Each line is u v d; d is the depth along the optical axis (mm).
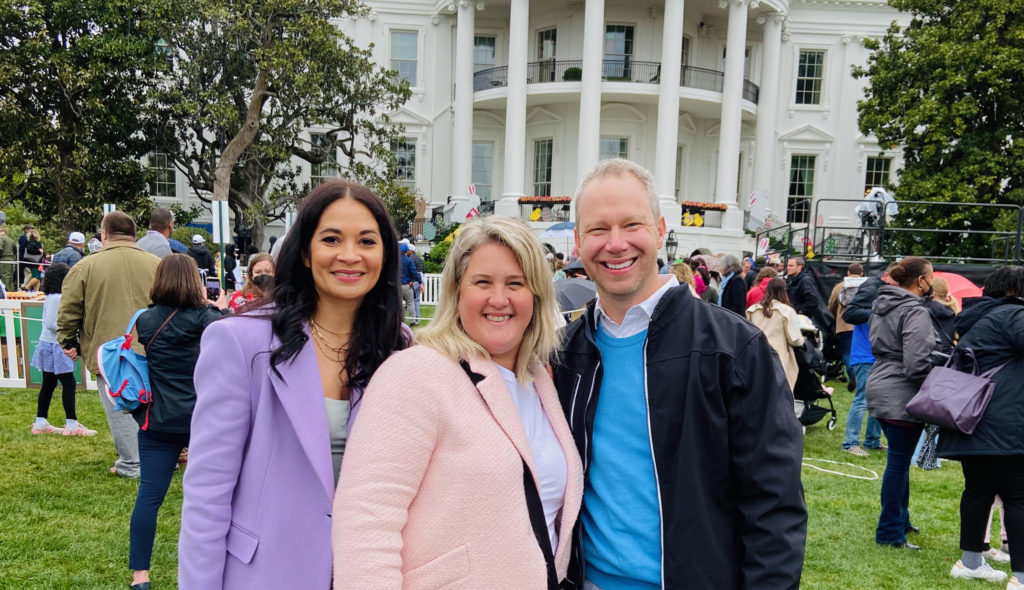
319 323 1850
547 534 1683
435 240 21469
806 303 9422
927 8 18312
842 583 3926
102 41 16875
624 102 23156
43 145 17453
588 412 1916
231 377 1671
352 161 20328
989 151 17297
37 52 16703
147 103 18484
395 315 1896
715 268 9828
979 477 3932
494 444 1605
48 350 6051
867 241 12000
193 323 3352
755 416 1710
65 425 6273
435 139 25156
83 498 4699
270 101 20703
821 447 7105
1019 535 3576
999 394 3588
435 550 1530
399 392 1559
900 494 4445
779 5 22375
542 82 22844
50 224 21453
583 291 5164
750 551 1663
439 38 24922
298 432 1642
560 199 21000
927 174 18203
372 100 20141
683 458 1728
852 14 24641
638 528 1796
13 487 4855
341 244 1753
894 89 18906
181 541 1638
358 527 1442
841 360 9508
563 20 23781
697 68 23078
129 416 5043
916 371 4117
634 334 1909
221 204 8422
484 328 1757
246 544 1627
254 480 1656
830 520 4938
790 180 25297
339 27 24438
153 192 20141
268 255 5137
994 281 3867
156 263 4867
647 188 1867
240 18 16953
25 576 3602
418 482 1538
